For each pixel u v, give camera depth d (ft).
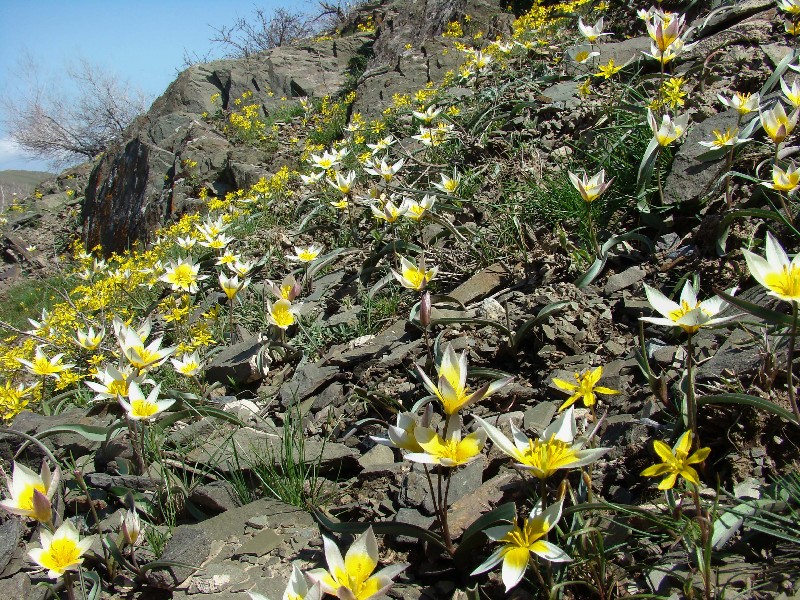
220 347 2.76
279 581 1.44
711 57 2.99
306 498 1.70
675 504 1.30
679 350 1.72
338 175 3.22
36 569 1.62
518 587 1.28
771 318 1.16
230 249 3.95
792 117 1.78
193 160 7.48
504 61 4.75
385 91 6.56
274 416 2.24
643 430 1.50
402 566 1.10
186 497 1.77
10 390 2.48
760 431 1.39
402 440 1.19
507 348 2.02
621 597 1.20
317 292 3.04
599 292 2.13
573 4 5.31
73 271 7.61
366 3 13.99
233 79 9.39
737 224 2.01
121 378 1.77
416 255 2.86
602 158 2.59
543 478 1.12
